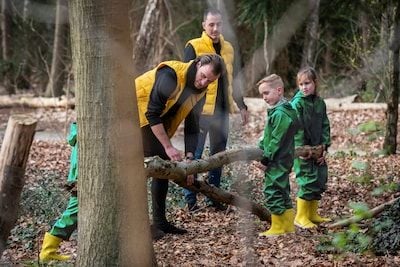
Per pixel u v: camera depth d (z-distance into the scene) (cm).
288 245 616
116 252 477
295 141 699
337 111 1580
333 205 798
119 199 473
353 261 562
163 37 1838
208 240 652
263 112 1573
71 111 1717
